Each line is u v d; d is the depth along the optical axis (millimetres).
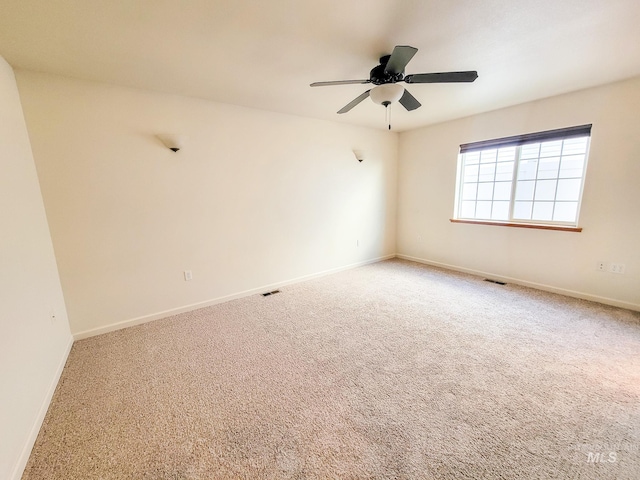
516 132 3400
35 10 1440
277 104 3123
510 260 3701
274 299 3342
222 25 1647
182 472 1279
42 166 2215
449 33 1793
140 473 1280
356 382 1859
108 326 2625
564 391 1718
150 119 2631
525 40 1888
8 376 1314
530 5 1517
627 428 1438
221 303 3258
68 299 2416
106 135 2445
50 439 1474
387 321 2723
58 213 2311
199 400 1732
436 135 4316
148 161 2656
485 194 3943
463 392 1741
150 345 2369
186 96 2795
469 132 3891
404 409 1617
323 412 1610
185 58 2033
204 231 3064
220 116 3021
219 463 1317
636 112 2586
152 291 2824
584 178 2957
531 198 3473
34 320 1712
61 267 2361
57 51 1865
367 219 4688
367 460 1311
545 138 3182
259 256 3521
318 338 2432
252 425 1533
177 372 2006
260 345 2338
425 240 4746
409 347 2260
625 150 2680
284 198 3641
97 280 2533
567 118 2988
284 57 2055
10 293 1452
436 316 2799
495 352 2154
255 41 1830
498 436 1422
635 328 2424
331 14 1564
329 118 3822
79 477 1271
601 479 1196
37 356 1675
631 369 1897
